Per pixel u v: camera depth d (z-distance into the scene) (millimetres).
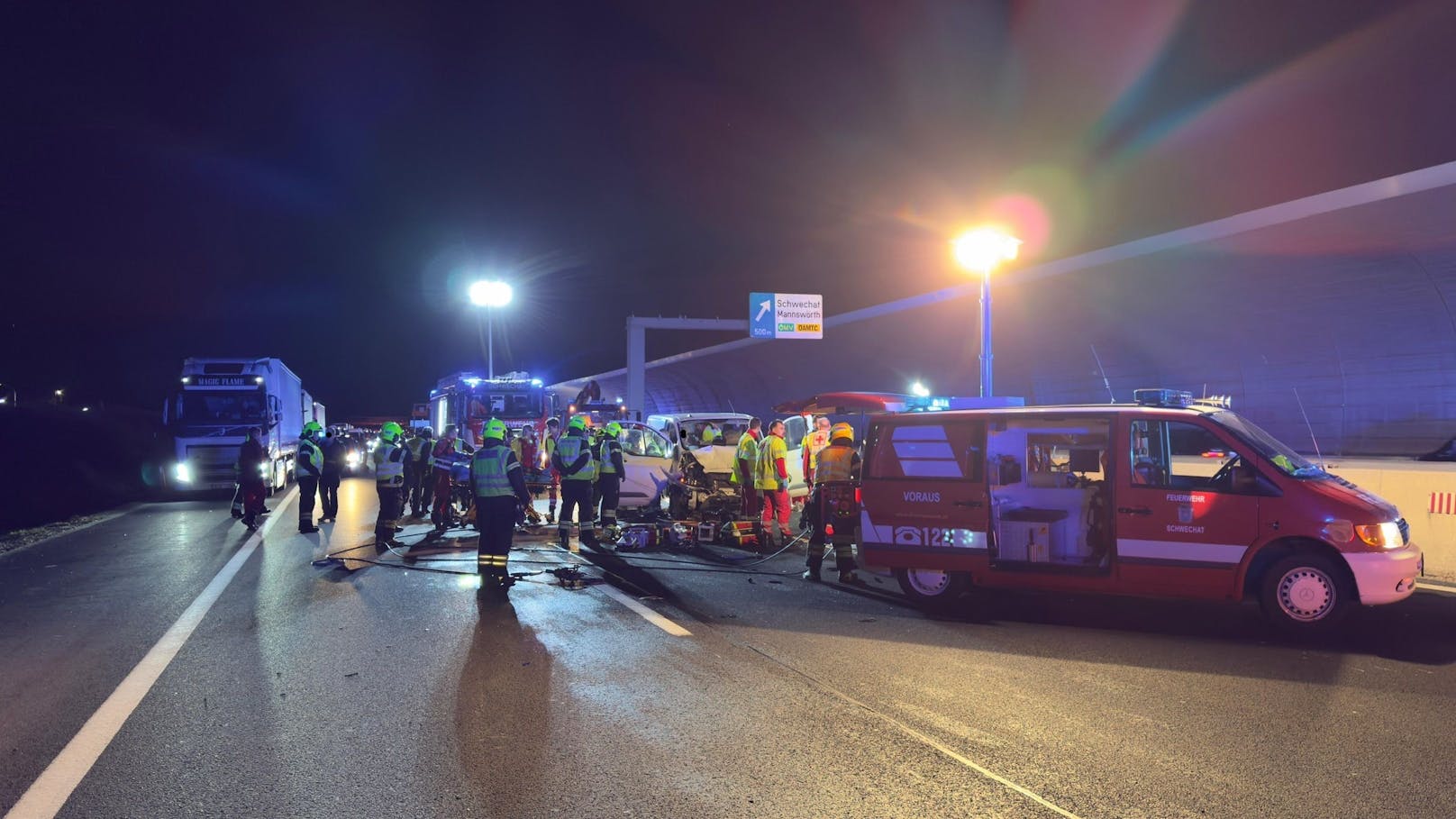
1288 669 5668
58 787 3881
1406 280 21672
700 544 11727
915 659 5887
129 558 10891
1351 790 3773
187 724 4668
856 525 8406
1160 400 7387
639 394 37906
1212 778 3910
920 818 3512
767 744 4316
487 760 4141
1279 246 22891
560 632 6652
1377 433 23938
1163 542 6879
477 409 22719
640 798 3703
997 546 7699
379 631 6727
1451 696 5094
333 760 4145
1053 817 3518
